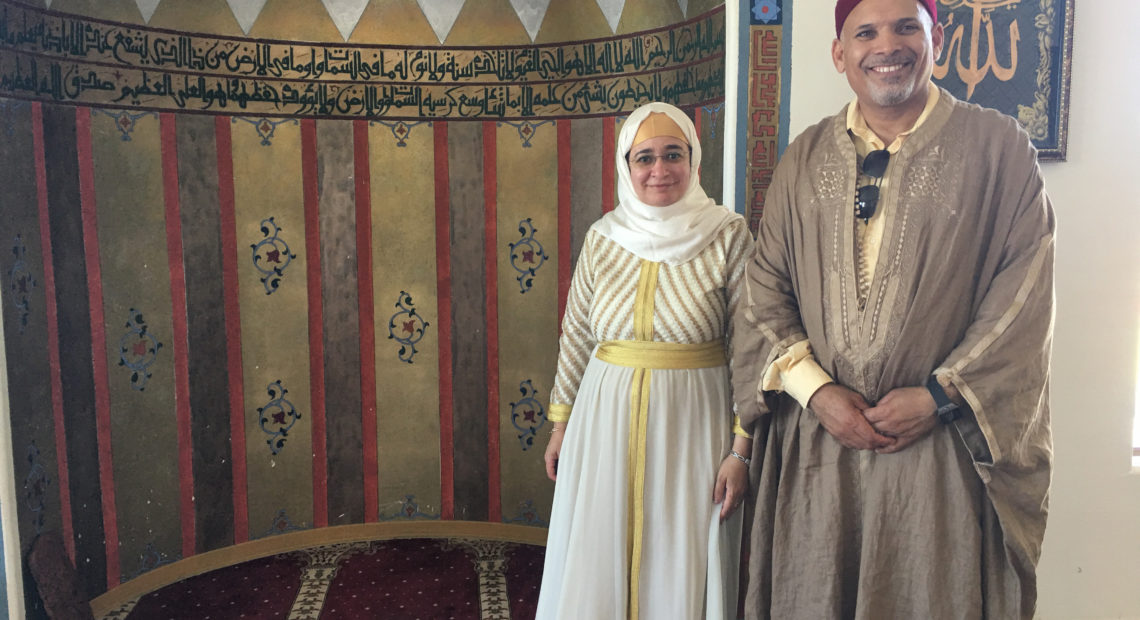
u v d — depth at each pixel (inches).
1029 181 60.8
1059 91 88.0
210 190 123.7
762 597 70.2
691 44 114.0
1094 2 89.0
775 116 92.0
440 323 136.9
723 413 77.8
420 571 126.6
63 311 106.7
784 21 91.3
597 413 78.6
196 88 121.5
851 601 65.4
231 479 128.7
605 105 128.0
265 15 125.9
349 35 130.2
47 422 103.2
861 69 62.7
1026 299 59.5
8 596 90.7
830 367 64.8
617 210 83.4
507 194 134.5
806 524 66.7
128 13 114.3
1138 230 91.2
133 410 117.0
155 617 111.2
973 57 88.2
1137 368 92.4
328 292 133.0
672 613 74.9
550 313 135.0
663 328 77.0
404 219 134.9
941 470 61.3
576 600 76.5
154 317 118.8
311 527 135.9
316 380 133.7
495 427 138.3
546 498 137.4
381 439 137.6
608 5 126.4
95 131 111.3
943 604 60.9
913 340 61.1
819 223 65.9
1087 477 93.2
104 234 112.7
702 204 79.9
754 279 70.2
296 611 113.3
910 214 61.9
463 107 133.6
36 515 100.6
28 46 101.8
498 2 132.0
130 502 117.0
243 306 127.8
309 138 129.8
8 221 97.0
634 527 76.0
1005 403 59.4
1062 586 94.3
